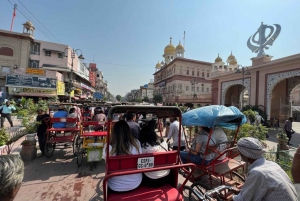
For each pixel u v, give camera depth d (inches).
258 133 222.4
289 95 726.5
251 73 717.9
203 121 118.6
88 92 1670.8
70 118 222.8
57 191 140.8
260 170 62.1
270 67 625.6
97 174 174.1
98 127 245.1
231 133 216.7
